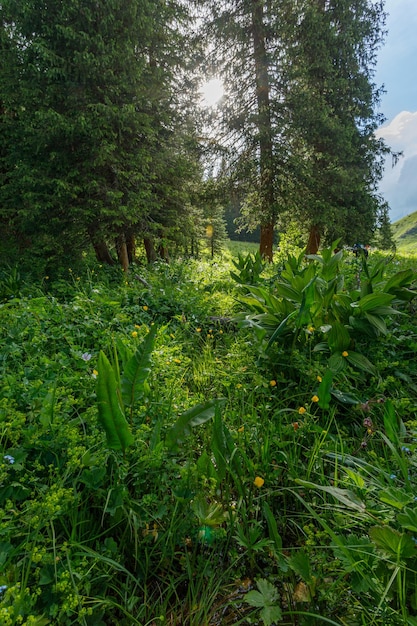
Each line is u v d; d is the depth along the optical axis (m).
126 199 7.76
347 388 2.29
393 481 1.39
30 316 3.08
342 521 1.28
